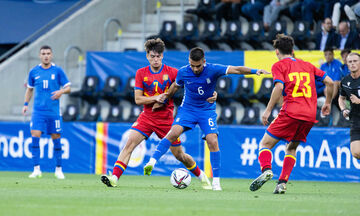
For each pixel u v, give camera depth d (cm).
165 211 1814
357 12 4831
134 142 2905
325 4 5062
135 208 1886
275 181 3844
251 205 2055
